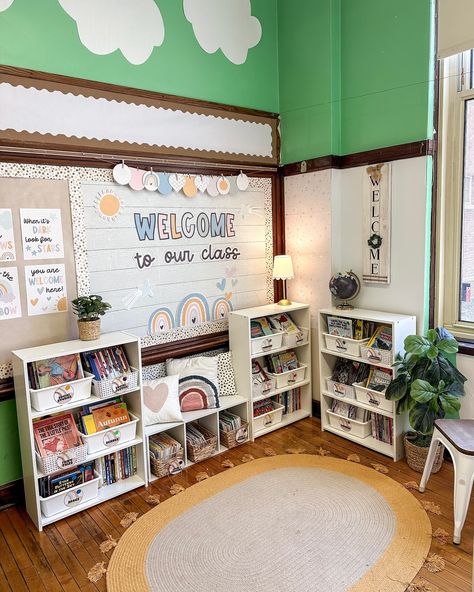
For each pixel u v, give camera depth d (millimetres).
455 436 2189
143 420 2688
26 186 2490
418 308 2980
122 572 2037
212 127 3242
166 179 3014
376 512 2377
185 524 2348
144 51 2900
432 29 2768
